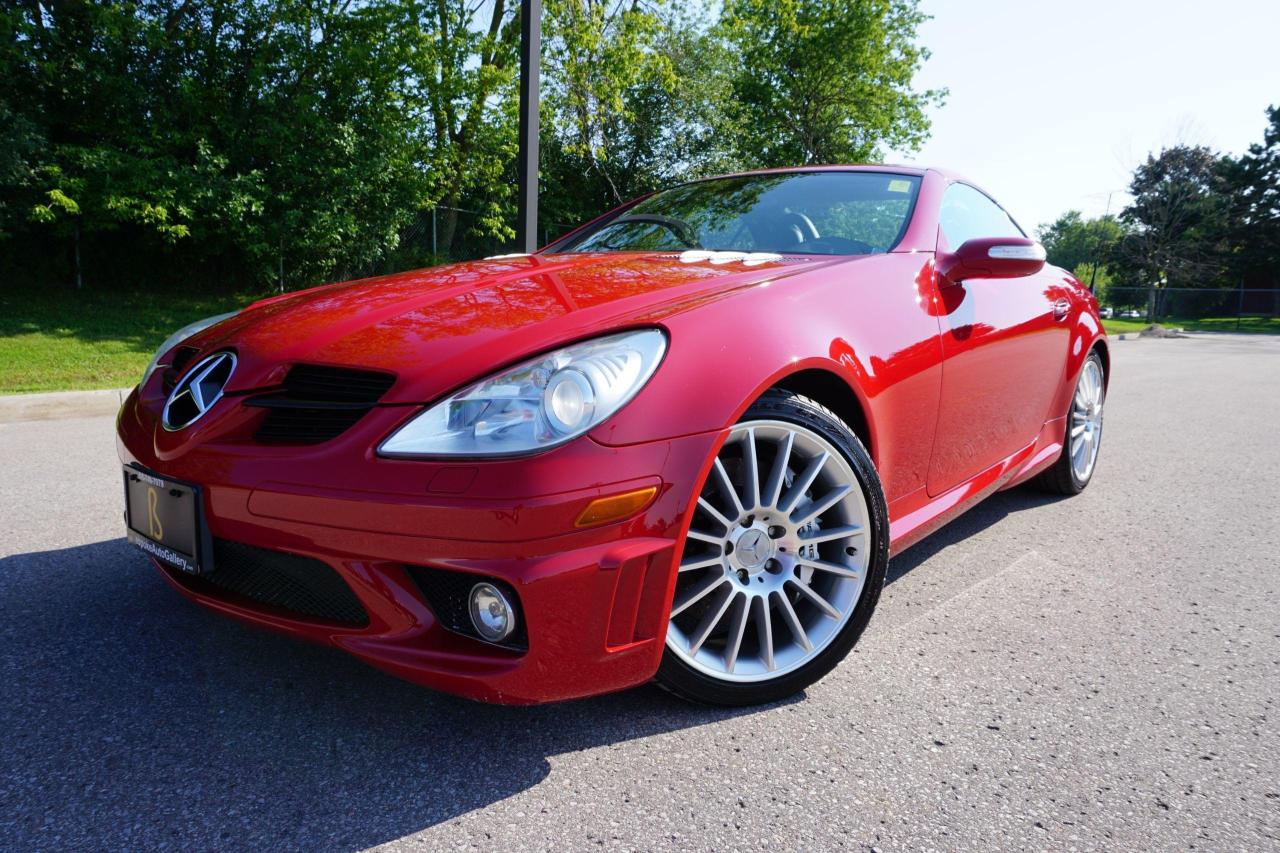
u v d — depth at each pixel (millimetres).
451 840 1359
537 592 1422
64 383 6246
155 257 12711
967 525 3309
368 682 1890
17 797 1441
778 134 25047
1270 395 8000
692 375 1581
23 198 10539
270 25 12312
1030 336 2818
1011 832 1408
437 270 2348
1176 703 1878
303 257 12633
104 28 10984
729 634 1763
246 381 1686
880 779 1562
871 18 23312
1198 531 3264
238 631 2135
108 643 2053
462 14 14414
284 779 1519
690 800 1482
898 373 2039
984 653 2125
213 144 11586
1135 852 1359
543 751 1634
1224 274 47625
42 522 3027
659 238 2691
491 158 15023
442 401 1479
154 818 1396
